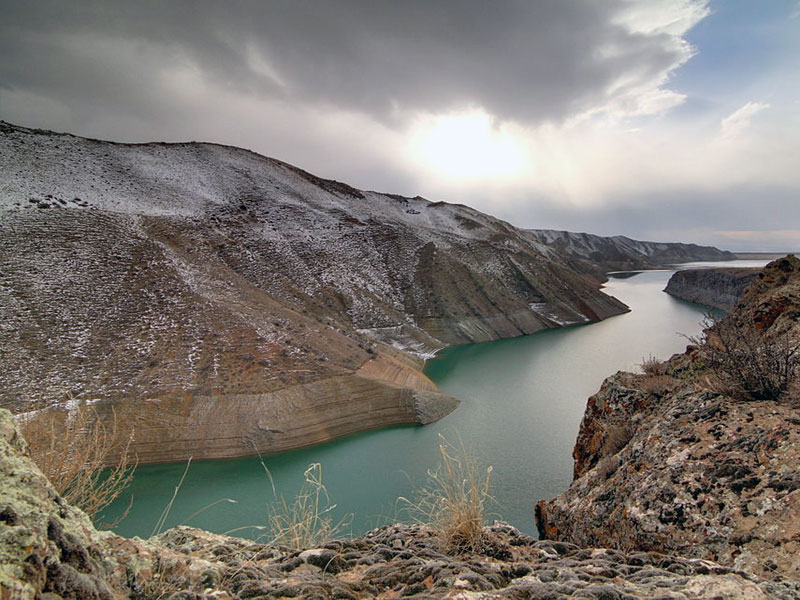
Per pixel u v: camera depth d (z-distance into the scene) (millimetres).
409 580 2475
